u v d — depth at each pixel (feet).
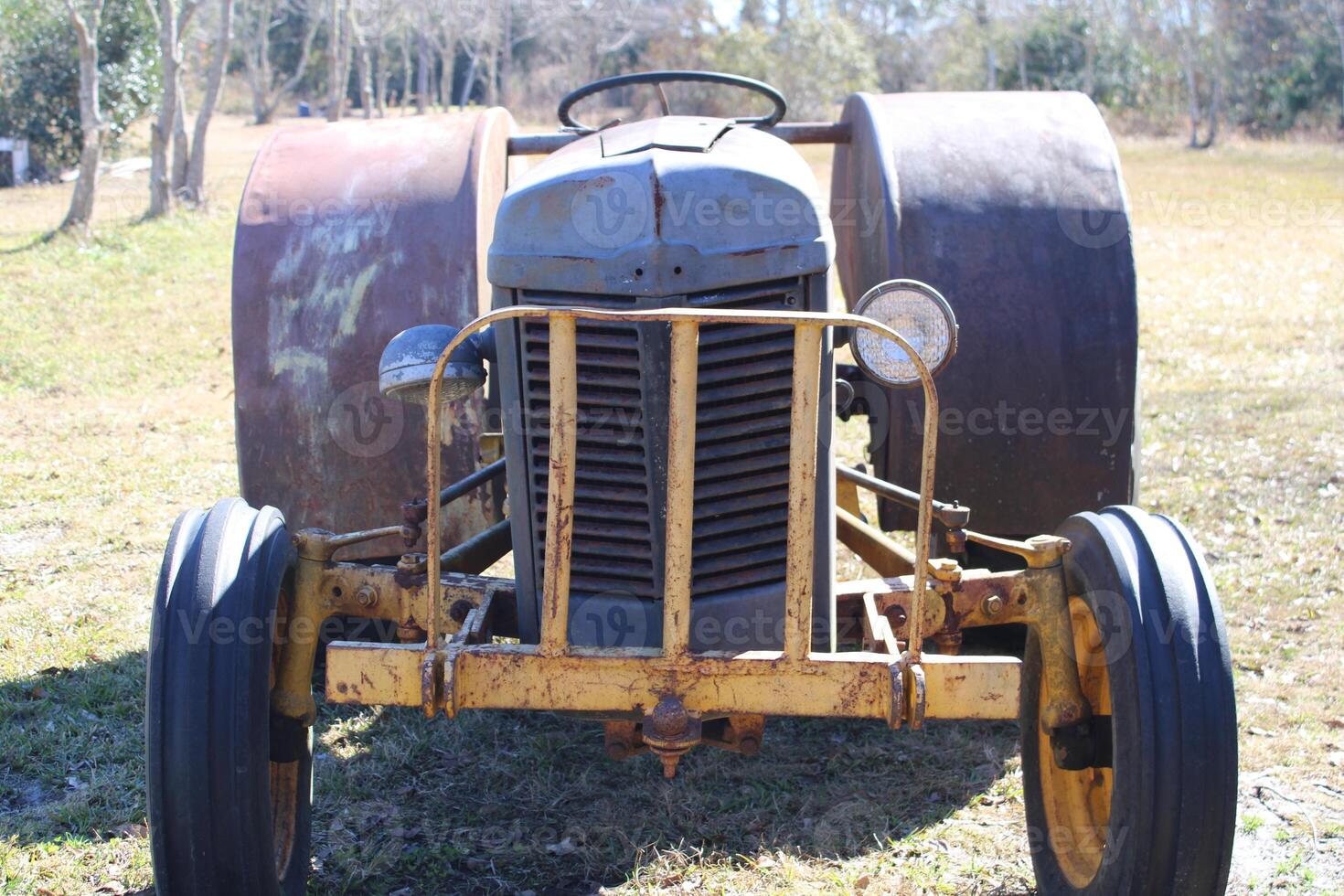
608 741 9.56
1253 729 12.94
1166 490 20.45
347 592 9.80
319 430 12.05
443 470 12.05
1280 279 40.47
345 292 12.00
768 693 8.48
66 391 27.30
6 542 18.29
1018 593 9.62
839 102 136.15
